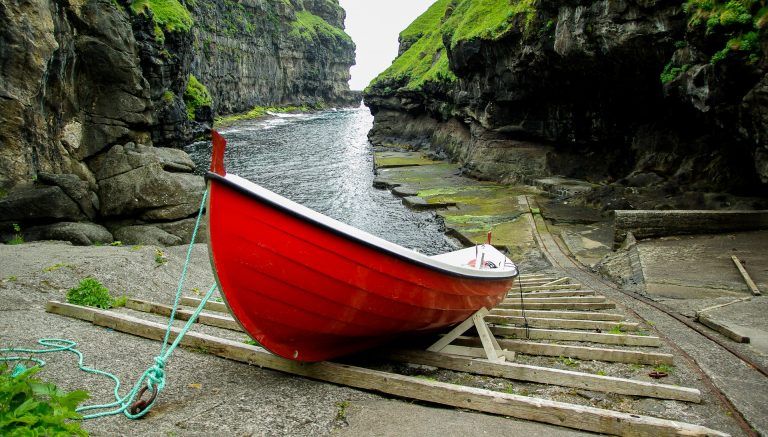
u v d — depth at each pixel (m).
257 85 110.69
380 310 6.23
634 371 6.91
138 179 19.66
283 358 6.09
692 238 15.95
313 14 170.00
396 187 33.91
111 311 7.86
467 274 6.95
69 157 24.34
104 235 17.88
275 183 36.81
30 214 17.78
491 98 35.62
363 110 149.00
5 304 8.21
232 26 97.44
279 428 4.77
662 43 19.95
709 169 22.23
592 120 28.75
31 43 20.73
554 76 28.28
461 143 44.41
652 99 24.12
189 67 49.22
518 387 6.25
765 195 20.27
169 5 46.06
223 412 5.02
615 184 25.73
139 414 4.72
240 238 5.33
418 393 5.52
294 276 5.59
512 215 24.72
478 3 41.62
